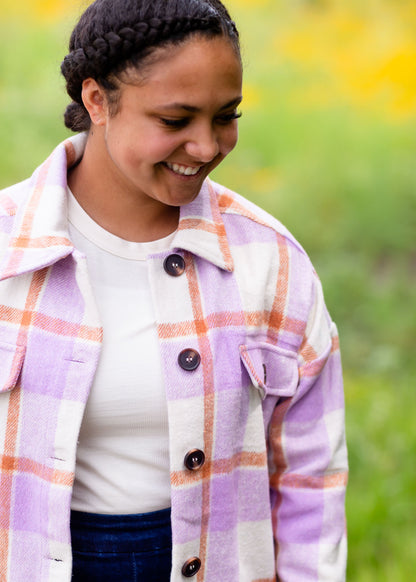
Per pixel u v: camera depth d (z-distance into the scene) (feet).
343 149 28.19
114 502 5.81
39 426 5.55
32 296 5.58
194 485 5.68
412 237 23.76
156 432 5.75
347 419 14.58
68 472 5.48
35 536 5.66
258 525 6.16
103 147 5.62
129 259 5.76
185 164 5.26
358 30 40.63
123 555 5.88
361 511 11.69
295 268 6.12
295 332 6.10
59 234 5.57
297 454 6.39
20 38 36.19
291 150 28.27
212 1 5.20
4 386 5.46
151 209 5.77
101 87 5.27
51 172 5.77
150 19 4.98
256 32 39.42
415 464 13.11
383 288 21.18
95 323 5.53
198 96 5.01
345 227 23.76
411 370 17.56
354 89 34.73
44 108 29.76
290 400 6.21
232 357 5.78
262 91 33.60
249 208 6.19
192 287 5.81
